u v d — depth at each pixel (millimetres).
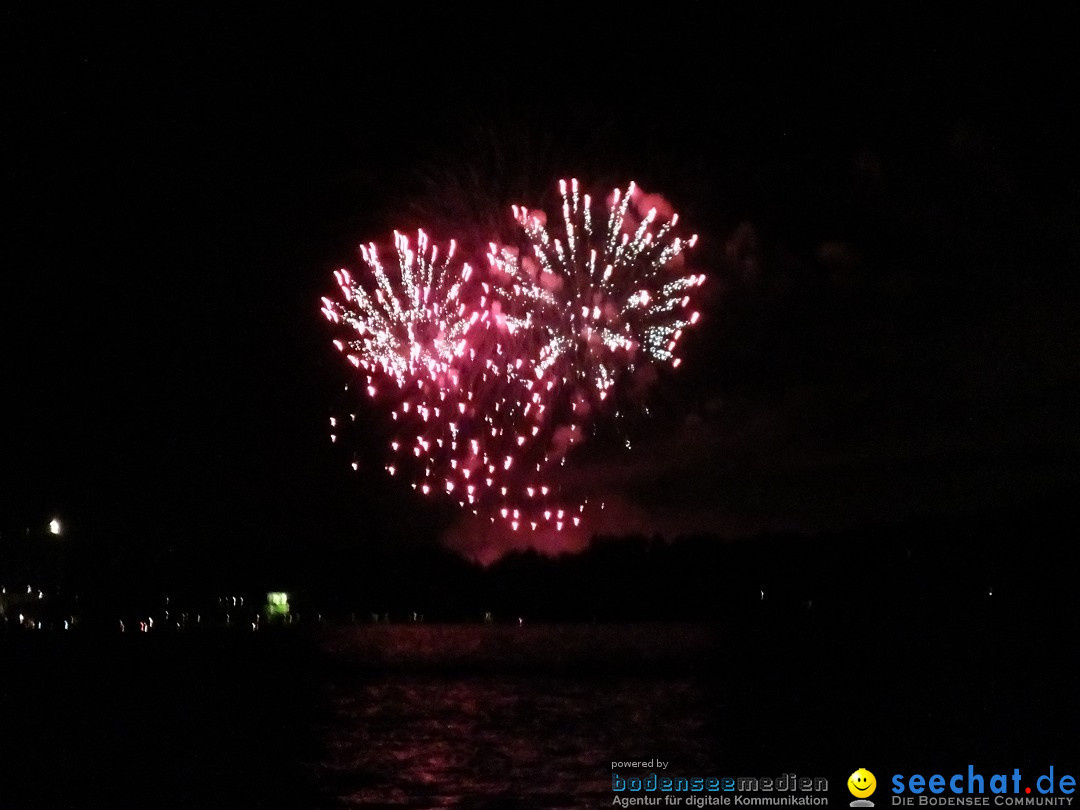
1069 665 40750
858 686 37094
